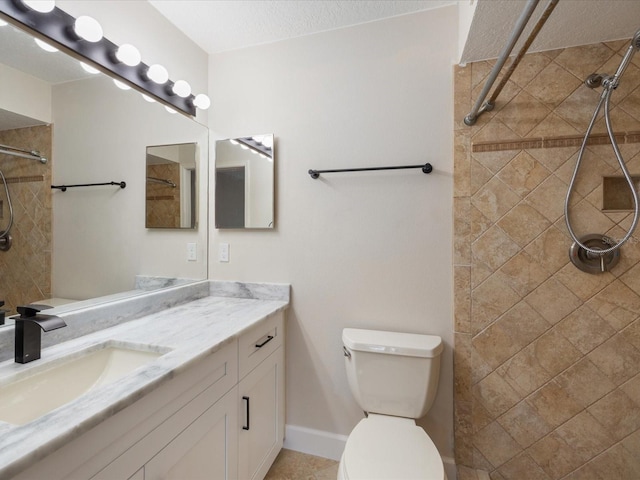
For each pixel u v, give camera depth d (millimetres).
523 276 1352
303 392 1671
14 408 786
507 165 1361
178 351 945
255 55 1749
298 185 1667
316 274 1644
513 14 1113
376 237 1552
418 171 1490
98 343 1045
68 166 1168
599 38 1250
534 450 1350
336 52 1608
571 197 1294
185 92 1571
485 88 1143
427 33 1476
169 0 1438
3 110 974
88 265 1236
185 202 1706
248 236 1763
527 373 1354
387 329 1537
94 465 628
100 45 1248
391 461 1021
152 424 773
